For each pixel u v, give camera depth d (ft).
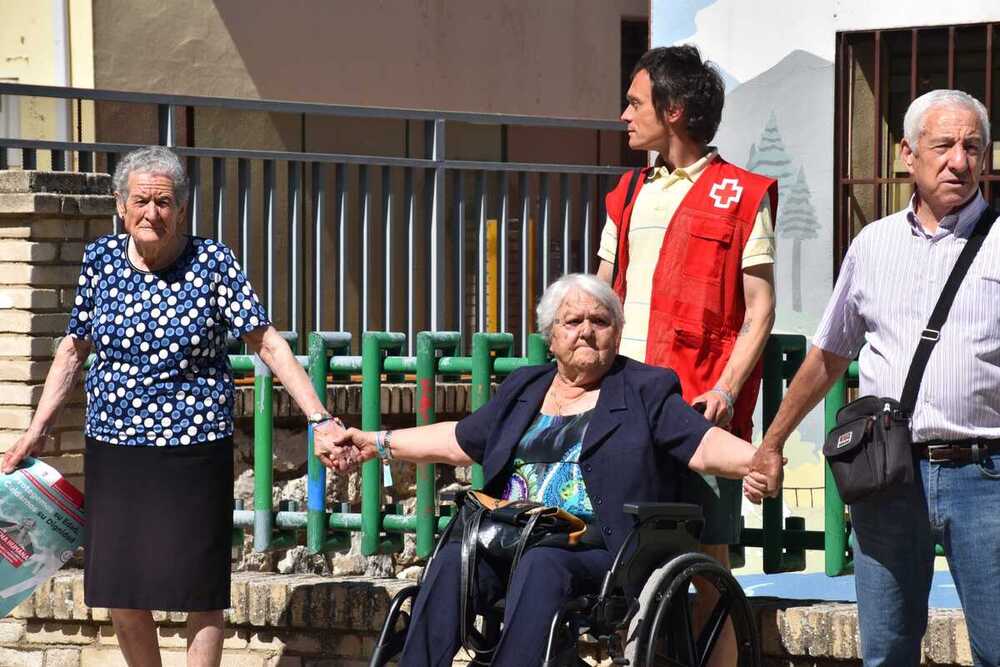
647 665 22.48
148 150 26.14
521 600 23.09
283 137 57.52
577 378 25.31
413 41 63.05
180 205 26.16
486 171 41.04
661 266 26.05
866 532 22.61
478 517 24.23
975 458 21.47
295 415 36.81
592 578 23.80
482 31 65.51
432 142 40.81
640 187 26.71
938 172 21.22
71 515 27.66
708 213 25.84
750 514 45.60
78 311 27.17
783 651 27.71
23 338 32.55
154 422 26.40
